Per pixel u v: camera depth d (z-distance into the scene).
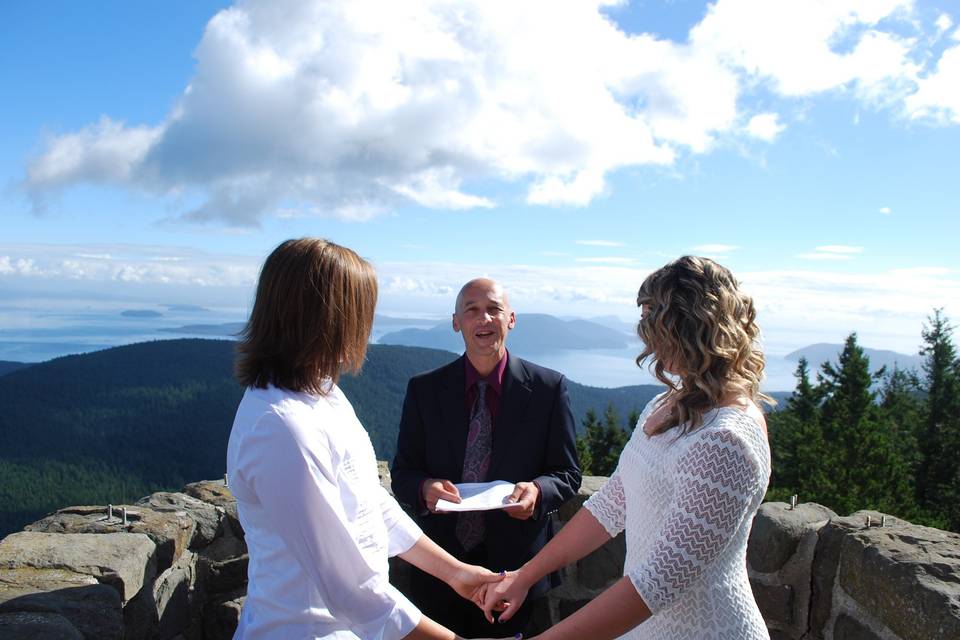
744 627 1.26
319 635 1.16
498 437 2.30
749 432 1.22
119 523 2.04
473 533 2.27
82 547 1.79
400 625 1.17
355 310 1.28
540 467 2.31
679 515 1.20
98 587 1.57
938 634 1.48
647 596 1.18
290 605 1.15
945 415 28.30
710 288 1.25
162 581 1.98
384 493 1.69
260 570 1.18
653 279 1.33
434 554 1.72
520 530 2.19
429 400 2.37
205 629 2.28
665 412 1.37
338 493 1.18
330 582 1.13
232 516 2.34
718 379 1.23
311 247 1.25
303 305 1.22
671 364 1.31
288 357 1.23
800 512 2.14
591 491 2.48
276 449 1.12
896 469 24.73
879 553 1.74
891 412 32.88
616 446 38.41
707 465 1.19
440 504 2.02
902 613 1.61
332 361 1.27
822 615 1.97
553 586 2.29
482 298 2.27
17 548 1.75
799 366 31.48
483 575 1.73
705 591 1.25
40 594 1.50
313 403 1.23
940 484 27.34
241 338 1.28
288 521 1.11
